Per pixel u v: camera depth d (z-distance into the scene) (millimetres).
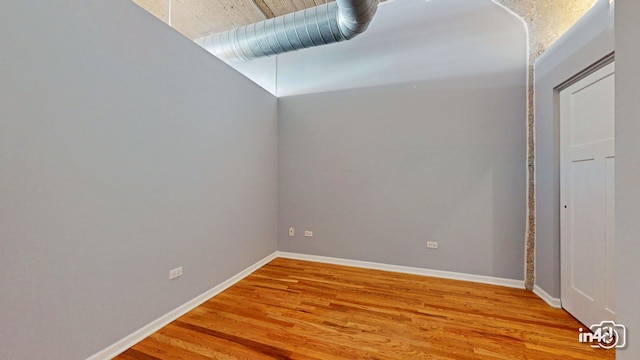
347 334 1912
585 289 1971
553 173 2293
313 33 2703
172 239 2133
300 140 3701
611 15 1663
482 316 2152
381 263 3312
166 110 2076
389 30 3252
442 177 3049
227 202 2789
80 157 1519
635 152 846
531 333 1909
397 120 3227
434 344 1797
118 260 1728
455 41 2984
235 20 3418
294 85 3721
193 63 2346
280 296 2541
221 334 1915
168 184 2098
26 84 1293
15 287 1266
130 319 1794
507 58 2805
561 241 2246
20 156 1277
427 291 2652
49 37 1376
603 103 1800
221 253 2691
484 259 2898
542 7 2549
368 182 3369
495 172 2852
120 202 1740
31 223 1319
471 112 2932
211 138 2561
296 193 3738
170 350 1736
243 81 3055
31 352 1319
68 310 1466
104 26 1634
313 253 3662
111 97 1680
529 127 2693
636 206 842
